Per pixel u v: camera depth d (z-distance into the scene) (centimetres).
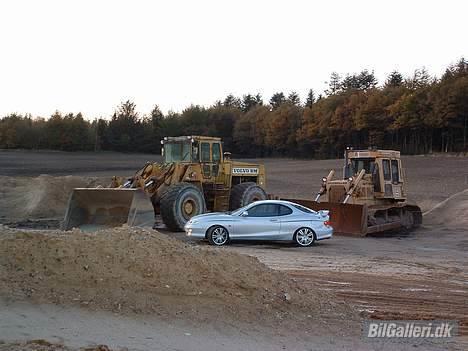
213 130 10656
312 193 3906
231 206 2252
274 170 5944
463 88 7450
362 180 2372
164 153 2283
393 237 2212
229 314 800
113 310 754
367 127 8600
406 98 7938
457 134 7800
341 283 1199
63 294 768
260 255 1559
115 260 845
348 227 2172
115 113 10194
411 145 8250
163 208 2002
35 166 6162
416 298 1083
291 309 863
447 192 3684
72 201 1792
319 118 9306
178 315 770
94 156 8388
